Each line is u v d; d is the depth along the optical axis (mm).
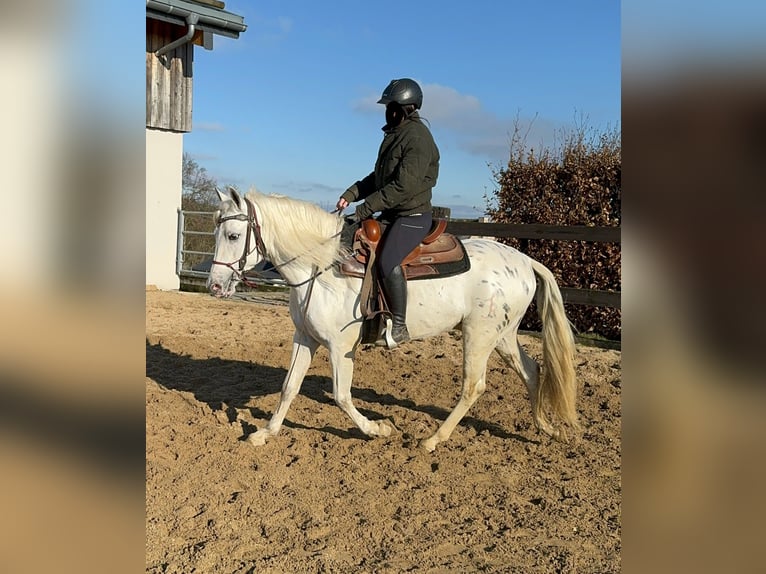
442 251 4020
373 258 3883
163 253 11602
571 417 4180
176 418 4535
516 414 4961
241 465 3795
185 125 11602
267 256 3957
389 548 2930
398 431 4504
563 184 8250
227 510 3240
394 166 3908
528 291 4211
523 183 8477
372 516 3236
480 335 4105
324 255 3826
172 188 11617
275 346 7090
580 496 3525
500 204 8734
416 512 3299
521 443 4332
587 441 4395
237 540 2936
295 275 3916
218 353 6688
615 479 3758
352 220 4023
